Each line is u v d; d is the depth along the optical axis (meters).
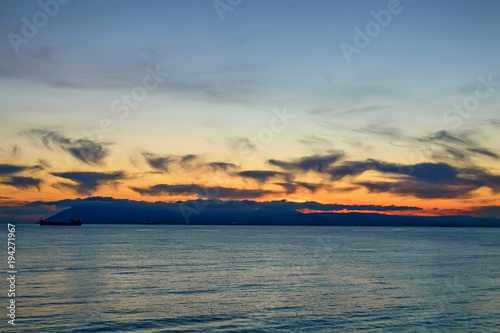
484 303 35.53
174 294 37.72
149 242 125.25
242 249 98.88
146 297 36.12
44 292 37.59
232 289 40.69
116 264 61.22
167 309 31.91
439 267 61.47
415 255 84.38
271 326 28.00
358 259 74.06
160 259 70.06
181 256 76.75
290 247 109.19
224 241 139.88
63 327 26.88
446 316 30.95
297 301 35.41
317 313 31.38
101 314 30.09
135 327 27.25
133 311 31.11
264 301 35.19
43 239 134.25
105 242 121.19
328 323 28.88
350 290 41.03
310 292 39.72
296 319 29.72
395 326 28.45
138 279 46.53
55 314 29.84
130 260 67.56
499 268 60.84
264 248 103.69
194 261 67.25
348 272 54.91
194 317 29.78
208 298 36.09
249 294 38.16
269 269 57.22
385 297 37.69
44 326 26.94
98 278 46.81
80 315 29.67
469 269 59.22
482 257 80.31
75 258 69.81
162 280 46.00
